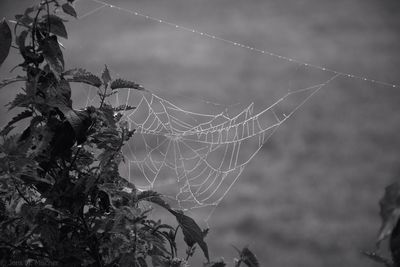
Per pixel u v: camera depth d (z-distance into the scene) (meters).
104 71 2.49
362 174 14.23
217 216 11.80
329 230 11.52
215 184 12.52
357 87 20.05
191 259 9.67
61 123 2.49
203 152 12.41
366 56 23.53
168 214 10.52
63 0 2.55
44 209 2.45
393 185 1.97
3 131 2.50
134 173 10.52
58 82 2.49
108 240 2.52
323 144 15.80
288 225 11.77
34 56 2.52
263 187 13.14
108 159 2.49
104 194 2.55
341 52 24.17
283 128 16.62
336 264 10.34
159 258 2.50
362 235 11.36
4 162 2.36
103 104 2.53
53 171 2.63
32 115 2.52
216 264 2.69
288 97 19.22
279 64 22.88
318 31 27.02
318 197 13.03
